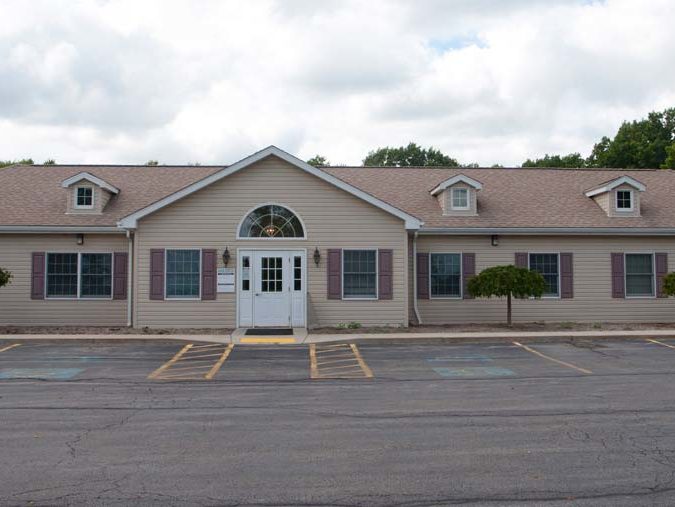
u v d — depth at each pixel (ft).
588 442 24.32
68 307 67.72
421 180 83.25
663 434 25.50
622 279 72.33
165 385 36.65
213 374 40.40
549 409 30.22
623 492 18.76
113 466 21.36
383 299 64.90
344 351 50.65
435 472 20.74
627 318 72.23
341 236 64.80
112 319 67.82
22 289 67.46
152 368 42.70
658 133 193.47
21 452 22.98
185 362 45.24
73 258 68.18
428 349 51.83
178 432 25.89
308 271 64.49
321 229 64.69
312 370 41.98
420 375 40.11
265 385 36.70
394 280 65.05
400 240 65.16
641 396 33.30
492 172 86.89
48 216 68.54
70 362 45.11
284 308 64.28
